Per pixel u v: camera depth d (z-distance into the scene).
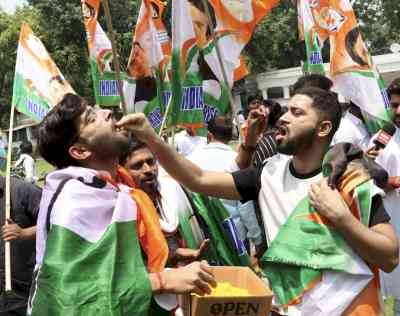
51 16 29.39
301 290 2.20
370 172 2.22
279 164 2.48
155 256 2.05
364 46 4.82
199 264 2.00
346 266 2.14
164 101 5.43
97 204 1.99
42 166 18.95
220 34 5.11
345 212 2.10
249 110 3.52
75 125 2.16
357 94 4.77
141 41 5.48
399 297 4.13
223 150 4.62
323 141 2.35
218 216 2.93
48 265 1.86
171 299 2.06
